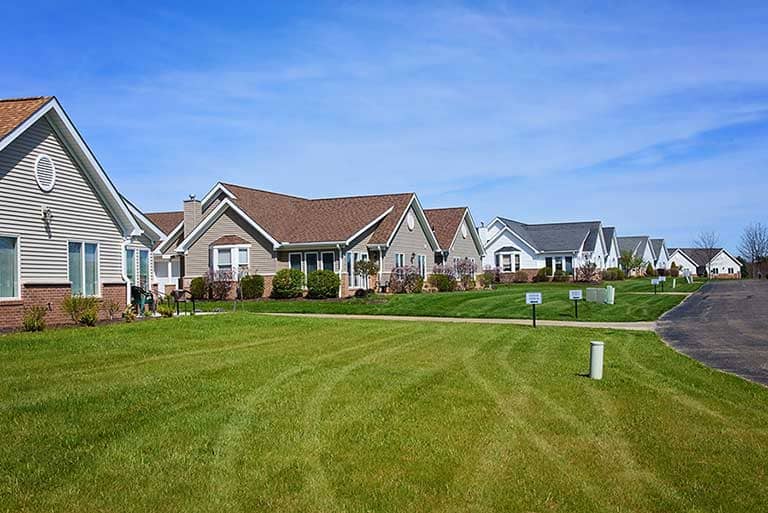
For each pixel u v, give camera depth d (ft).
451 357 49.08
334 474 23.15
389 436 27.55
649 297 116.78
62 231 64.28
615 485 22.65
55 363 41.63
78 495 20.92
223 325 64.44
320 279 109.60
